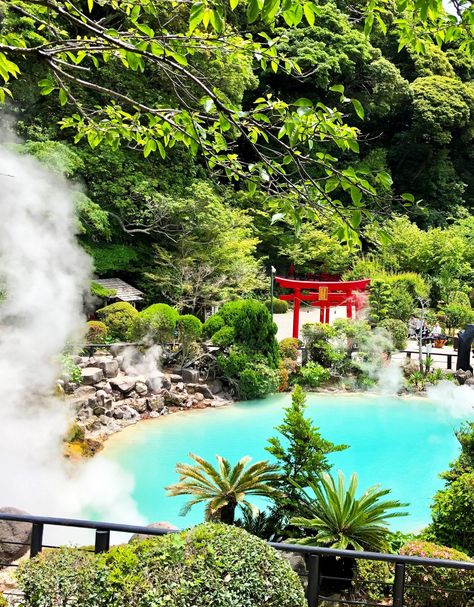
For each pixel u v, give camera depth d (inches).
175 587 131.0
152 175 831.1
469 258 1149.7
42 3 128.4
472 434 316.2
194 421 534.3
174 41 141.4
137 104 144.3
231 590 133.3
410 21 139.3
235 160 142.9
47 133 714.2
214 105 125.8
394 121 1412.4
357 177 117.6
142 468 422.3
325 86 1066.1
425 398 640.4
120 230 821.2
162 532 150.9
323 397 638.5
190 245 791.1
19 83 698.2
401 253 1073.5
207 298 797.2
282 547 155.5
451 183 1396.4
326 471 308.5
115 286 776.3
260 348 643.5
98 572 133.4
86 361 564.7
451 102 1316.4
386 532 270.5
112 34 133.4
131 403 539.5
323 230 1096.8
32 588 133.1
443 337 861.8
